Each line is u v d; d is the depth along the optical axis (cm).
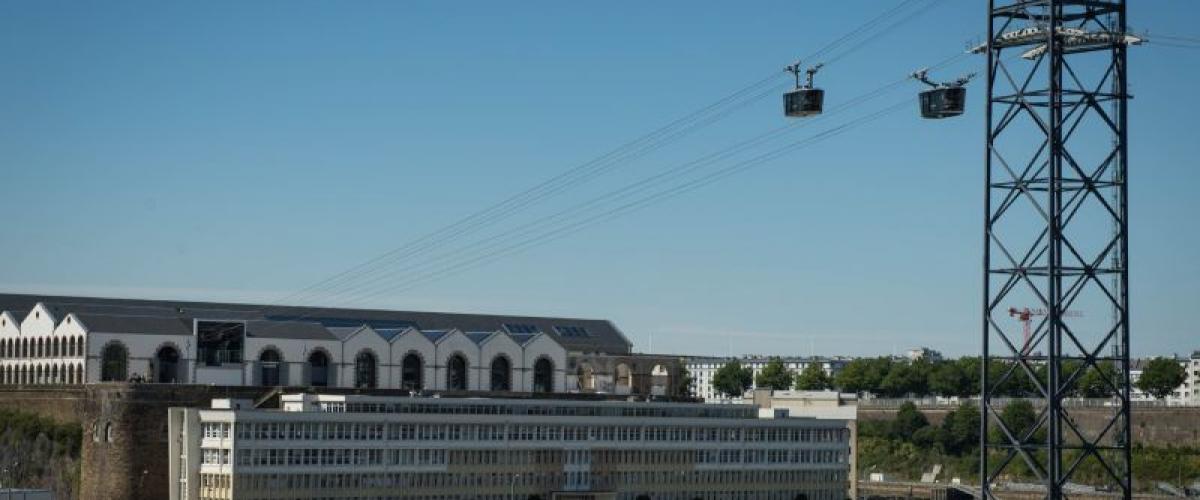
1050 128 16750
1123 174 16800
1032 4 16925
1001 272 17112
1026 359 17138
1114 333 16850
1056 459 16725
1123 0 16938
